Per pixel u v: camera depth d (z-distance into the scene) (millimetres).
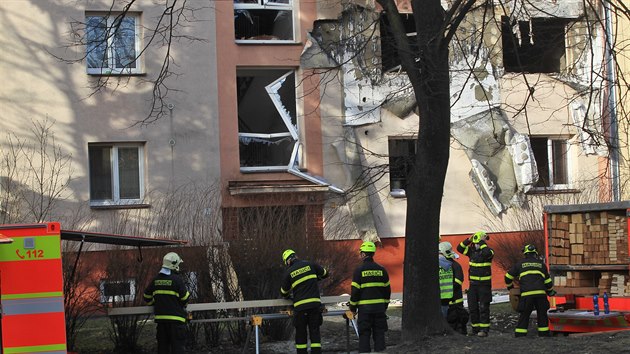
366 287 17312
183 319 17094
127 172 26797
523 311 18516
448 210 29375
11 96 25484
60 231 15070
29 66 25719
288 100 28875
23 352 14320
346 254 21188
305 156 28328
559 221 20250
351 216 28094
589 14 19547
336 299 18234
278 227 20422
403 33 17828
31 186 25141
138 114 26594
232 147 27562
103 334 20750
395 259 28922
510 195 29750
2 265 14422
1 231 14469
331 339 20531
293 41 28422
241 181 27406
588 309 19719
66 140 25875
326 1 28641
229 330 19781
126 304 18797
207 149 27219
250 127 28781
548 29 30391
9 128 25422
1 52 25547
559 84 30391
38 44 25828
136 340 19031
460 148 29438
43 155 25266
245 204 27219
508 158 29891
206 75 27391
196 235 19953
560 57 31141
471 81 29453
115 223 24266
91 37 26469
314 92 28453
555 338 17500
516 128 30062
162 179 26656
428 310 17578
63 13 26109
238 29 28797
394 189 29438
